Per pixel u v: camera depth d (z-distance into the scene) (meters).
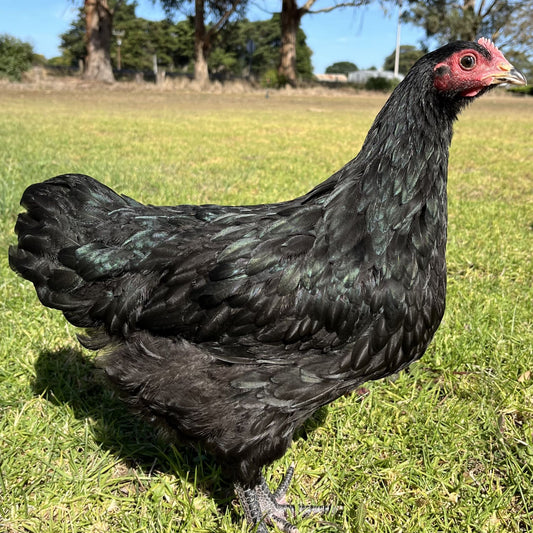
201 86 6.64
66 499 0.47
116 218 0.48
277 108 4.91
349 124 3.52
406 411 0.58
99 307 0.46
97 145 2.13
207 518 0.47
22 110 3.68
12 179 1.33
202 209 0.51
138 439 0.55
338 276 0.42
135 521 0.45
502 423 0.55
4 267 0.86
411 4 6.65
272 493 0.50
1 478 0.47
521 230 1.16
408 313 0.43
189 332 0.44
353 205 0.43
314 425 0.58
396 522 0.46
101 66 6.52
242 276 0.42
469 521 0.45
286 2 7.25
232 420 0.43
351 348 0.43
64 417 0.56
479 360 0.66
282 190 1.42
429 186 0.43
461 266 0.96
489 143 2.62
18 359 0.63
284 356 0.43
